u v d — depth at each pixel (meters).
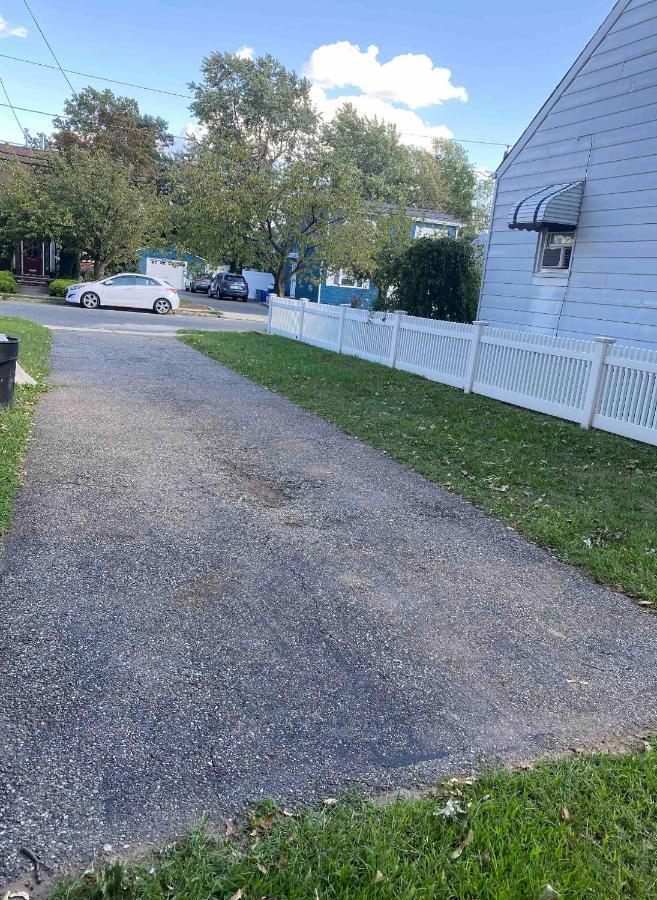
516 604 4.08
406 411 9.45
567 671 3.40
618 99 10.41
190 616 3.62
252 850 2.16
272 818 2.32
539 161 12.23
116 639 3.33
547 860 2.18
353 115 54.12
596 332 11.05
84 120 43.69
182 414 8.45
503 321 13.39
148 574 4.05
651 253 9.98
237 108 48.84
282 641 3.46
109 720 2.75
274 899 2.01
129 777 2.46
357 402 9.91
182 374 11.45
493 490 6.18
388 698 3.06
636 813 2.41
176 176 21.25
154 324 21.17
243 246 19.58
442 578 4.37
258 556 4.47
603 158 10.77
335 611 3.82
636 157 10.15
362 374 12.20
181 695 2.95
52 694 2.87
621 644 3.70
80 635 3.33
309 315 16.77
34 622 3.41
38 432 6.96
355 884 2.07
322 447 7.44
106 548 4.36
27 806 2.28
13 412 7.36
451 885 2.08
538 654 3.54
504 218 13.32
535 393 9.68
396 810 2.36
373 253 19.08
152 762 2.54
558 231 11.76
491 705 3.07
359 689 3.11
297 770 2.57
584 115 11.12
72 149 30.61
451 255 16.06
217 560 4.34
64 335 15.39
